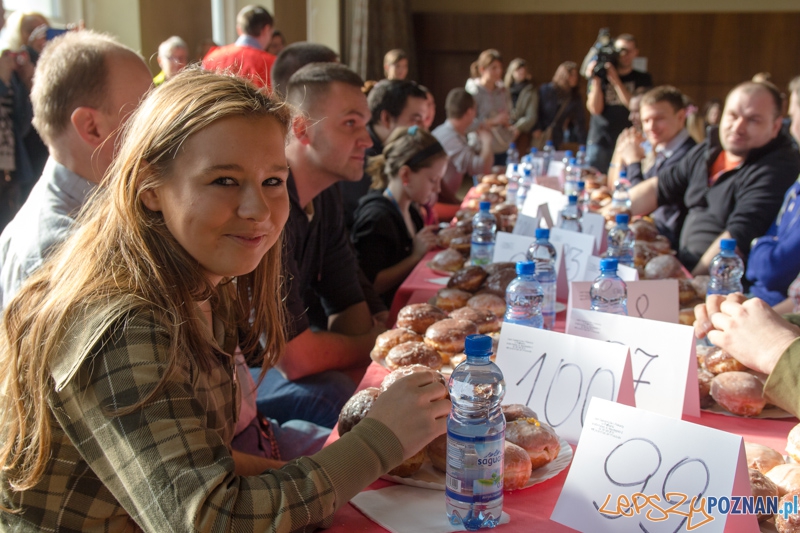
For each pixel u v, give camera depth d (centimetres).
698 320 156
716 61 1064
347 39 938
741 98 302
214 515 76
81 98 147
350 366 221
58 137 151
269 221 89
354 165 212
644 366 128
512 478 99
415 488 103
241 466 132
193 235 86
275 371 217
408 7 1064
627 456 92
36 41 400
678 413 123
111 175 93
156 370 80
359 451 91
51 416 85
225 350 114
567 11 1082
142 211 88
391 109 413
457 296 198
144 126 87
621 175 442
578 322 135
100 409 79
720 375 133
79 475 88
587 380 119
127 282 86
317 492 85
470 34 1102
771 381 123
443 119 1136
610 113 623
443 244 306
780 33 1041
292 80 210
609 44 620
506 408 116
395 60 684
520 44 1098
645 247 246
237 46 462
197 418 82
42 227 142
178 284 88
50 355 83
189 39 561
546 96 891
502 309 188
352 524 94
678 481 87
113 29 476
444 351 155
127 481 78
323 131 204
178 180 85
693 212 349
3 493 90
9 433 90
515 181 407
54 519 89
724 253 176
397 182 319
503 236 230
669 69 1077
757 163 306
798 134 287
